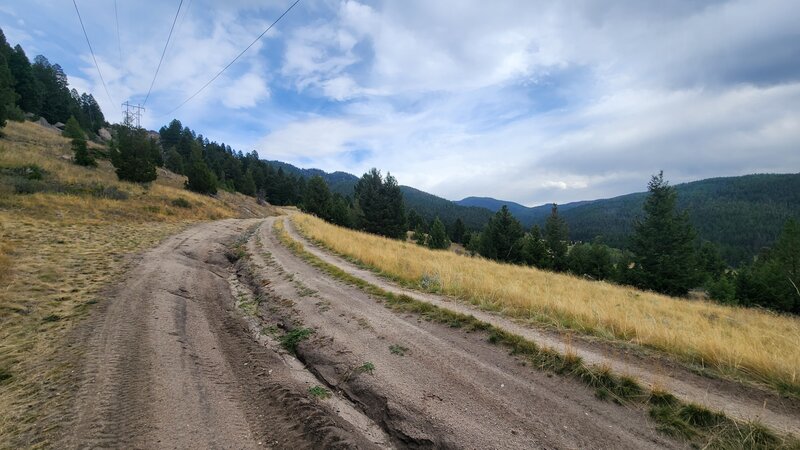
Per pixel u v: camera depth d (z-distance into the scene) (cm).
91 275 933
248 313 838
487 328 642
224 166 8350
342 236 2138
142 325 650
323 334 658
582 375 468
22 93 5572
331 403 457
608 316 683
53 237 1282
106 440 348
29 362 493
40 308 681
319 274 1146
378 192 4125
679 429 366
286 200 9306
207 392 457
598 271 3869
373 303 830
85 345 552
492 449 350
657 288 2803
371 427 414
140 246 1412
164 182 4650
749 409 393
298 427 397
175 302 814
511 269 1897
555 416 396
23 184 1930
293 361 595
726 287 2595
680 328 694
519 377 481
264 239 2017
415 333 640
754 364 475
